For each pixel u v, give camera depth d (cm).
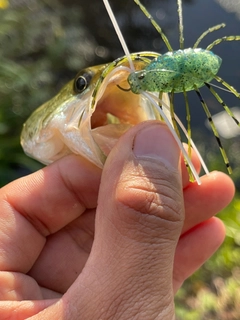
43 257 13
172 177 8
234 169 32
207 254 14
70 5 47
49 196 12
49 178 12
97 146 10
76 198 12
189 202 13
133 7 49
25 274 12
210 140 35
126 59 9
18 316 9
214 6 52
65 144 11
